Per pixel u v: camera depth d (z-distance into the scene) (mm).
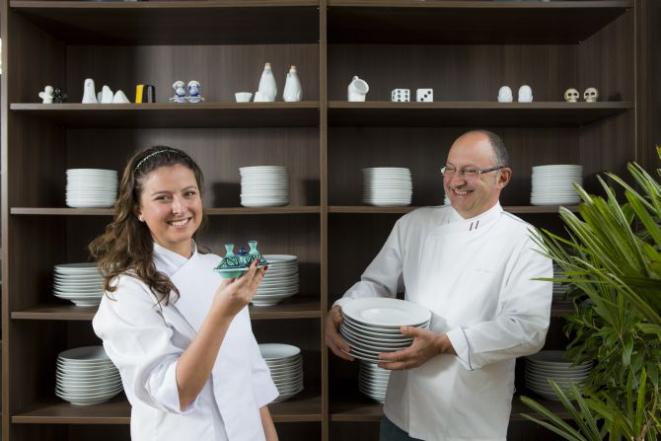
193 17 1845
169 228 941
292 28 1959
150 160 944
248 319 1083
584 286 1168
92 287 1857
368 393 1892
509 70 2148
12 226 1776
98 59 2131
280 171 1865
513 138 2160
